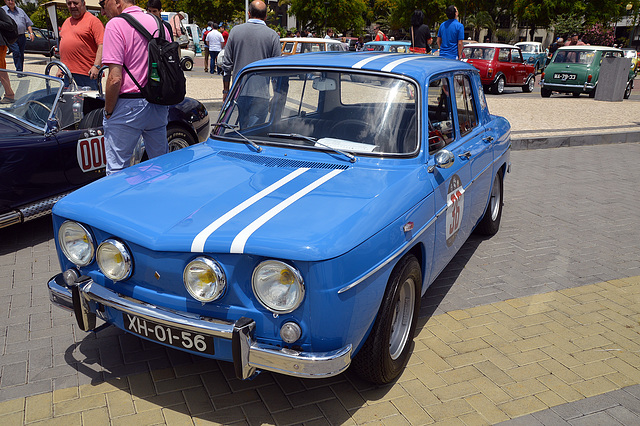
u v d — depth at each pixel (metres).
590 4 42.16
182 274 2.63
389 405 3.02
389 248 2.80
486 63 19.52
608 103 16.97
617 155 9.98
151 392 3.08
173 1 48.12
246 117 3.85
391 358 3.09
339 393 3.11
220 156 3.60
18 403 2.96
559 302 4.33
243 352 2.51
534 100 17.50
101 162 5.62
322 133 3.57
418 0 49.12
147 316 2.70
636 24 56.41
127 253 2.72
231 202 2.86
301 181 3.10
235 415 2.91
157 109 4.67
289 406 2.99
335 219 2.64
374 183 3.09
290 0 47.56
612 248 5.51
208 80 18.56
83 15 7.27
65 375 3.21
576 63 18.23
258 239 2.47
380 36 22.91
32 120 5.10
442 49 10.77
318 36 42.53
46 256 4.89
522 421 2.93
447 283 4.62
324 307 2.45
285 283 2.44
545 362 3.49
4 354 3.40
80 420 2.84
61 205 2.97
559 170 8.72
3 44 10.14
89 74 7.17
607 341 3.77
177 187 3.07
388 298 2.88
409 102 3.52
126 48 4.34
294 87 3.75
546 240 5.68
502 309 4.19
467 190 4.13
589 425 2.92
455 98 4.15
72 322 3.80
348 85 3.61
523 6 44.44
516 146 10.21
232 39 7.00
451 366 3.41
